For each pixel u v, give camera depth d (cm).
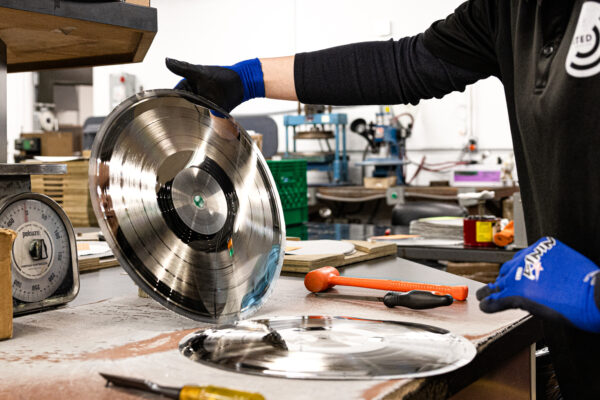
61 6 107
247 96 142
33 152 561
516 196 225
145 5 126
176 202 100
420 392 66
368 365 72
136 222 93
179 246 98
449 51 128
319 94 143
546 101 93
